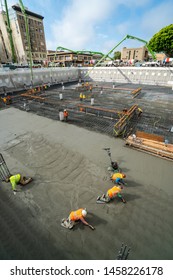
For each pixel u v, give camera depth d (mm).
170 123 14000
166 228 5457
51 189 7098
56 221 5742
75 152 9852
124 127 13094
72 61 62875
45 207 6277
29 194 6859
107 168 8344
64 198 6645
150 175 7820
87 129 13102
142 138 10344
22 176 7867
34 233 5383
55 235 5301
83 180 7586
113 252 4816
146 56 78812
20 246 5039
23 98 23000
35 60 66375
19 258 4727
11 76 28141
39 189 7109
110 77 39250
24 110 17906
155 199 6512
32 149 10312
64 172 8156
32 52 64188
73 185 7301
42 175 7965
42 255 4781
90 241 5113
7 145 10828
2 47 62062
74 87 32250
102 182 7441
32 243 5102
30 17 59500
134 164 8633
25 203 6461
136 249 4883
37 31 64250
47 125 13984
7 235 5367
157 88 29500
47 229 5492
